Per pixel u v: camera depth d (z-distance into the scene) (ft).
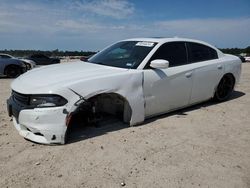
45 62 78.33
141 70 13.75
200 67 16.80
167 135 13.08
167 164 10.28
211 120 15.66
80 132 12.96
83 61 16.42
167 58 15.23
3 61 39.37
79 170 9.65
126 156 10.79
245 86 27.96
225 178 9.45
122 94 12.97
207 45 18.34
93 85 11.93
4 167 9.74
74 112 11.47
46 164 9.98
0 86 28.89
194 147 11.88
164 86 14.71
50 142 11.26
